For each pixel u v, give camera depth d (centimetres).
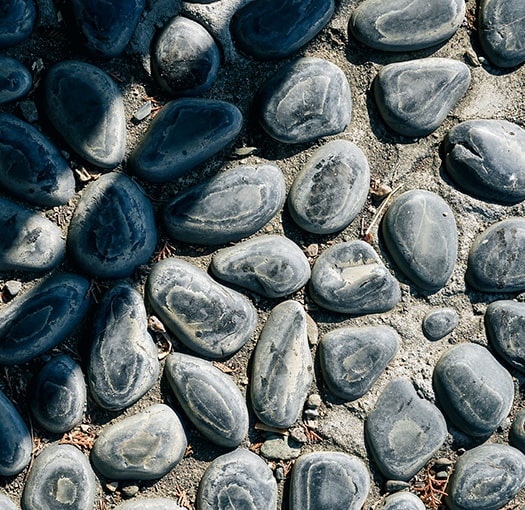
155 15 95
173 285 93
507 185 97
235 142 96
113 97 93
